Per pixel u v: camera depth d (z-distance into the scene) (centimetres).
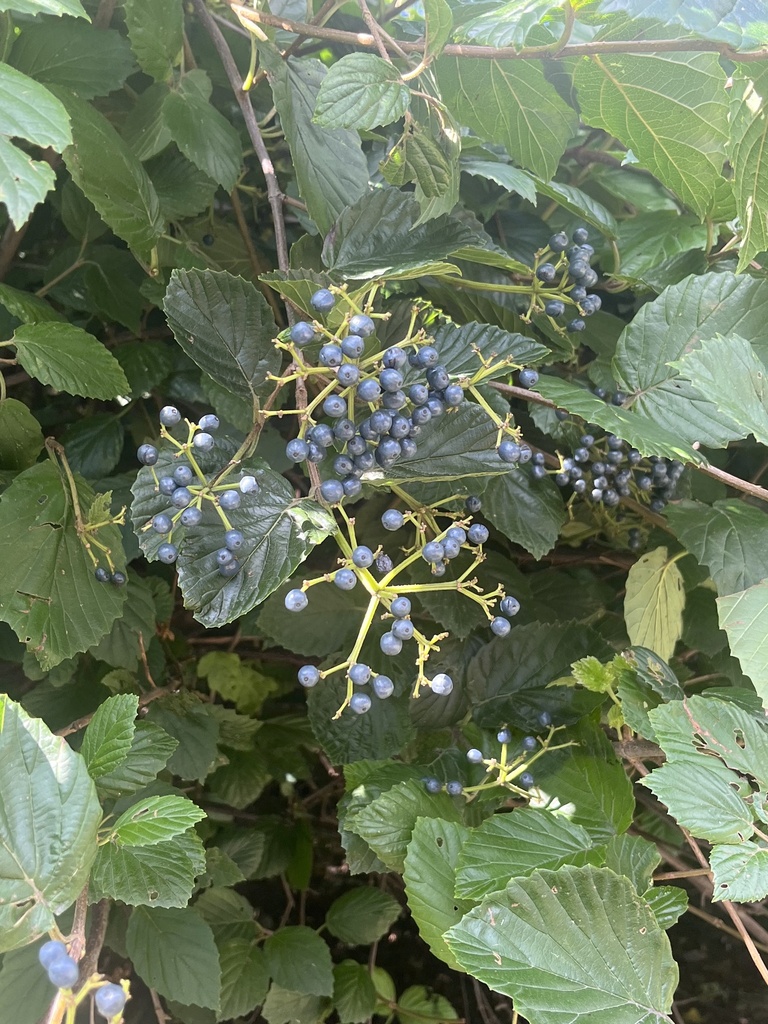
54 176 21
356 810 34
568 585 49
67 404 48
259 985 47
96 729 28
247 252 45
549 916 25
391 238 34
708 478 45
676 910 29
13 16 37
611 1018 24
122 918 41
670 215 47
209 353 29
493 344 35
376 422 27
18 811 22
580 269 36
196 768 41
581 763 35
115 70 38
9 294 34
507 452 30
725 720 30
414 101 35
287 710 54
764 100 29
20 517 32
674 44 28
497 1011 60
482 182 47
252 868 51
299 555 26
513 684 39
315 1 43
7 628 40
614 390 41
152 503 28
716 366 32
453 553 28
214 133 38
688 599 46
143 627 41
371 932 52
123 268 42
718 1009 63
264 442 41
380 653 41
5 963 33
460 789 34
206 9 36
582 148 50
